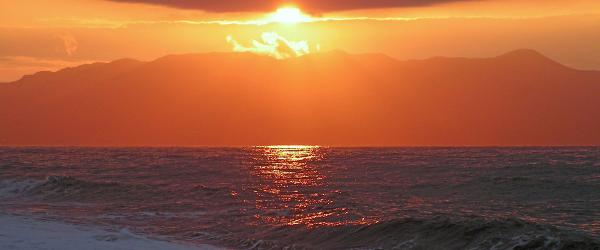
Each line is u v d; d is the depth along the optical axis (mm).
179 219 44094
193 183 71312
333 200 54594
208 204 52125
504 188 62750
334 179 76375
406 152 175375
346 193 60250
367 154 158125
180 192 59562
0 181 68312
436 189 63438
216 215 45781
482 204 52594
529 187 62688
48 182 65062
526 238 32750
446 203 53094
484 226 34812
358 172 86250
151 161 115688
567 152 163625
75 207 51438
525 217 45406
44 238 34656
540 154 145250
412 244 34312
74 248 32375
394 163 103125
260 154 162375
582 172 79625
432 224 36250
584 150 191625
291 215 44781
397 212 46594
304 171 89938
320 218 42750
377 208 49094
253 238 37094
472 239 33812
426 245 34000
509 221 35438
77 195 58969
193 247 34156
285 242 36219
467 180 69500
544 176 75062
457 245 33469
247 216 44938
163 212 47719
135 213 47188
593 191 59625
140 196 57656
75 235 35875
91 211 48531
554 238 32312
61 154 158000
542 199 55562
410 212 46656
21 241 33688
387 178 76250
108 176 81250
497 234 33750
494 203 53156
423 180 72125
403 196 58188
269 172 87938
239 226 40969
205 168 94938
